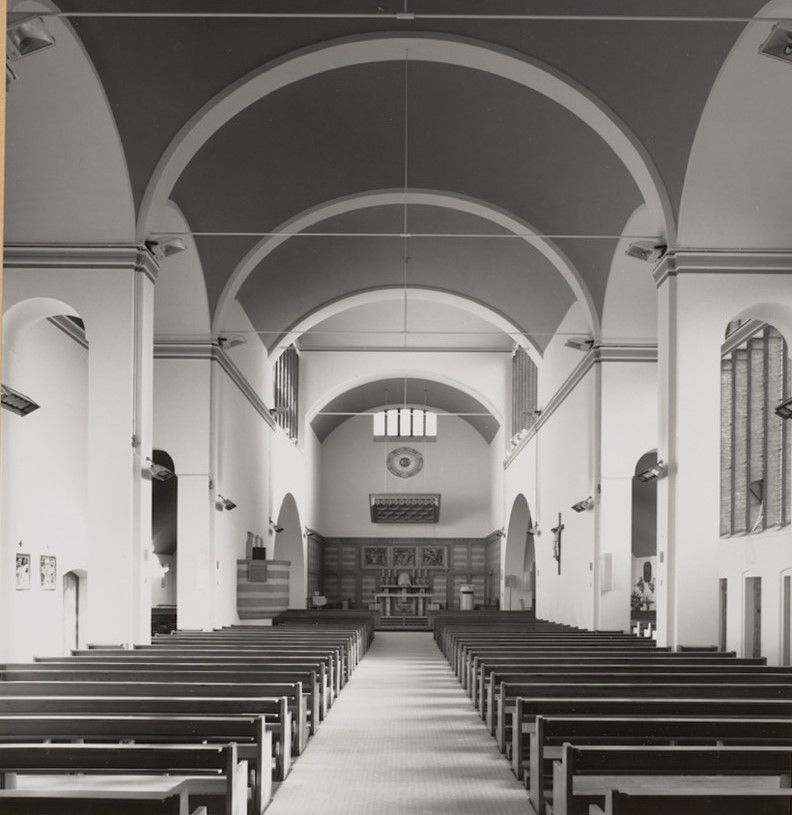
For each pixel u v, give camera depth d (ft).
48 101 38.60
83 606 55.72
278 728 24.98
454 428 138.31
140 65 39.11
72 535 53.01
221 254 59.06
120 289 42.34
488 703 35.04
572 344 64.08
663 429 44.34
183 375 60.54
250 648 44.16
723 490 58.85
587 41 40.55
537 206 58.70
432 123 53.21
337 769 27.94
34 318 44.55
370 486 138.31
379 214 67.97
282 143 53.01
